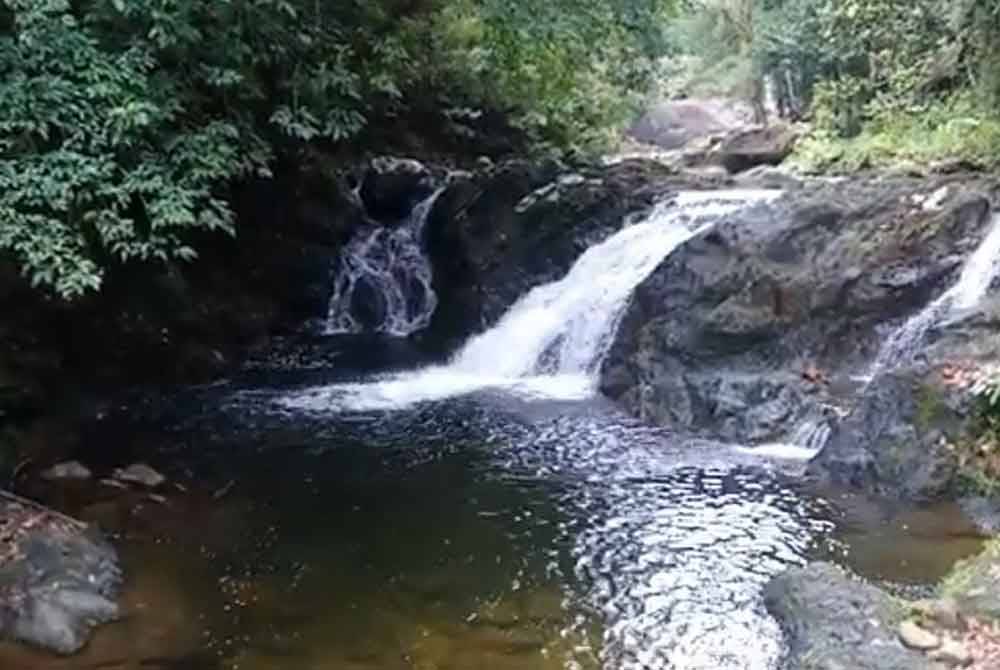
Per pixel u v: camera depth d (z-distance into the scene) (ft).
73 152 18.85
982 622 13.60
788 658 13.58
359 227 37.50
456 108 42.96
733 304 25.36
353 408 26.66
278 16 24.56
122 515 19.21
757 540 17.46
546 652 13.99
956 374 19.86
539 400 27.17
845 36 45.65
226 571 16.84
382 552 17.46
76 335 27.63
